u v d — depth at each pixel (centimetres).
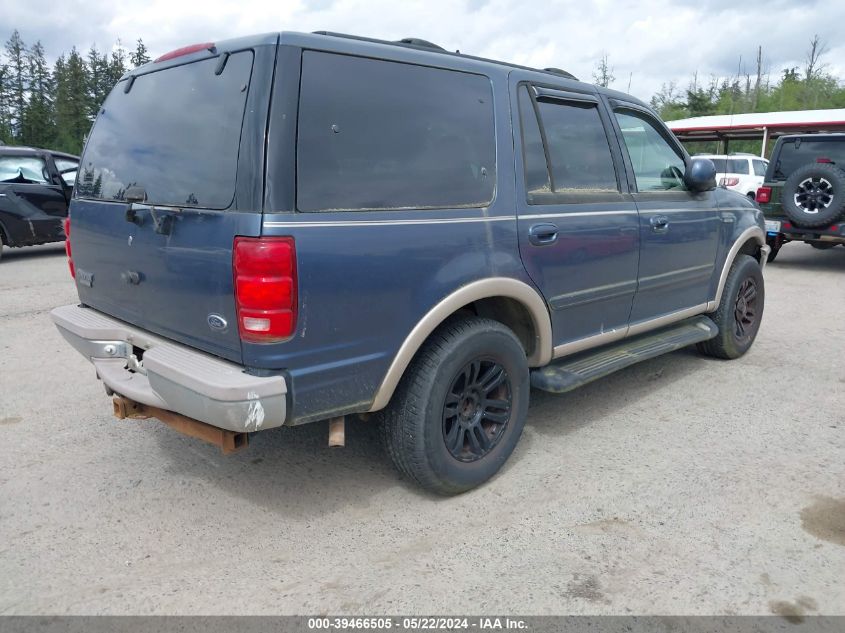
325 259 260
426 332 295
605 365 395
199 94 286
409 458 309
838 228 953
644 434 407
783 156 1026
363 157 278
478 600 254
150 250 296
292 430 406
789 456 377
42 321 667
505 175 332
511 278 328
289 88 258
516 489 339
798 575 270
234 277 254
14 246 1023
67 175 1079
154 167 303
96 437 397
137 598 255
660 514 315
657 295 443
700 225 469
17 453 375
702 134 1903
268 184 250
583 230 368
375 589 261
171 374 265
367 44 291
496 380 336
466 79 326
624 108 424
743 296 547
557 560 279
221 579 267
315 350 264
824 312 749
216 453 377
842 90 4925
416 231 289
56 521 308
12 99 7569
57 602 253
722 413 441
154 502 325
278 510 319
